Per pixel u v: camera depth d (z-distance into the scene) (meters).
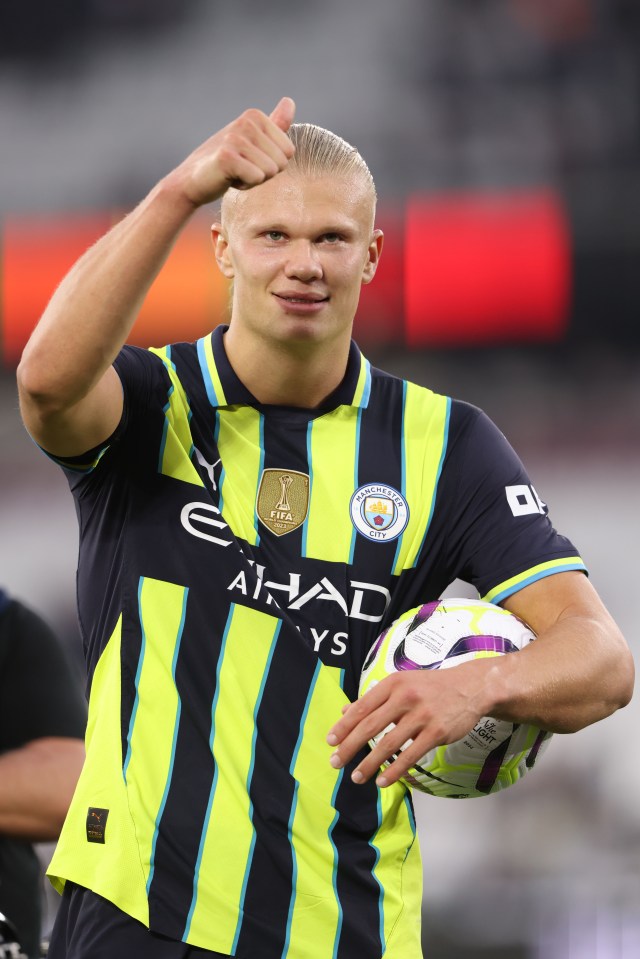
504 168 40.78
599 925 27.50
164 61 42.56
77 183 42.78
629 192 40.09
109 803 7.61
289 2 42.00
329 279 7.84
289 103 7.25
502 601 8.34
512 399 39.75
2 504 39.03
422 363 40.09
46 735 10.16
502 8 40.69
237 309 8.34
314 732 7.80
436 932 27.59
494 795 29.62
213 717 7.70
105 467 8.12
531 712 7.46
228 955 7.45
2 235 42.59
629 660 7.96
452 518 8.45
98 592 8.12
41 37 42.69
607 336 39.84
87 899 7.61
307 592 8.03
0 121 42.91
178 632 7.82
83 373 7.12
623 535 38.03
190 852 7.50
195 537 7.99
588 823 29.50
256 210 7.85
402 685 7.19
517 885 28.80
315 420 8.42
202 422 8.31
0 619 10.36
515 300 39.91
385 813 7.94
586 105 40.44
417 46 41.22
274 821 7.61
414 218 40.78
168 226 7.02
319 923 7.61
